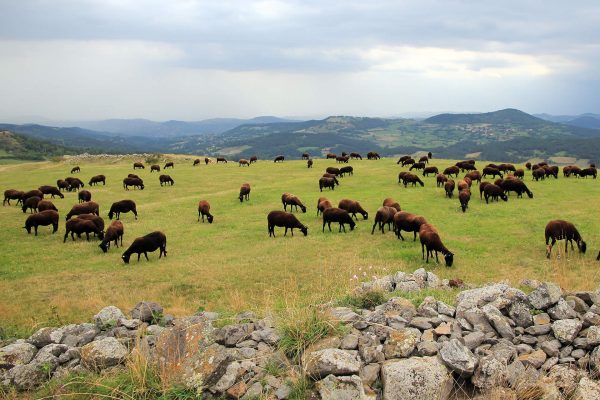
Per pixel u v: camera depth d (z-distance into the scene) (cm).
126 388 610
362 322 752
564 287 1386
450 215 2905
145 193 4594
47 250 2419
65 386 650
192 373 622
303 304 1003
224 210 3562
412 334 680
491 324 750
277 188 4581
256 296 1515
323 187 4481
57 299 1560
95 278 1859
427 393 558
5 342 878
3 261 2192
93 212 3275
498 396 552
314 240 2422
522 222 2620
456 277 1659
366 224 2820
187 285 1695
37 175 6575
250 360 664
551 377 586
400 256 2006
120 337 832
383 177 5034
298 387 586
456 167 4738
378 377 609
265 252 2200
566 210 2902
